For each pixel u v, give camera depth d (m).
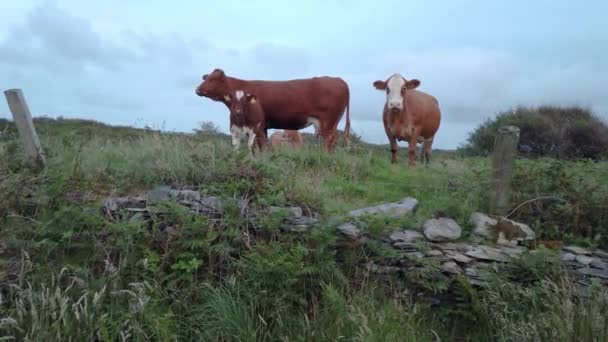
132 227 4.43
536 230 5.13
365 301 4.26
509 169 5.29
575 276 4.46
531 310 4.13
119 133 9.88
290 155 8.34
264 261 4.20
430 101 11.20
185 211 4.61
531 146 16.91
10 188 4.60
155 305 4.04
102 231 4.48
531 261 4.44
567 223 5.18
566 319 3.77
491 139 17.30
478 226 5.09
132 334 3.78
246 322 4.00
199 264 4.31
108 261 4.22
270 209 4.87
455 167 8.20
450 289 4.52
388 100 9.55
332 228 4.64
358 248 4.70
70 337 3.51
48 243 4.21
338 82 11.20
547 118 17.47
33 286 4.00
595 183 5.68
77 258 4.37
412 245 4.71
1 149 5.55
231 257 4.46
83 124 13.85
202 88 10.84
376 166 8.84
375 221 4.70
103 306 3.97
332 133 11.27
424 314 4.44
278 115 10.96
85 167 5.72
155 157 6.27
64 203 4.66
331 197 6.35
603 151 15.90
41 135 7.63
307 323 3.98
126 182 5.40
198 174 5.61
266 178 5.59
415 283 4.58
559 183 5.49
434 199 6.20
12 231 4.30
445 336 4.31
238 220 4.68
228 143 8.84
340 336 3.83
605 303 3.96
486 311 4.25
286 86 10.93
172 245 4.49
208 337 3.93
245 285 4.27
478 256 4.62
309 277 4.46
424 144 11.90
